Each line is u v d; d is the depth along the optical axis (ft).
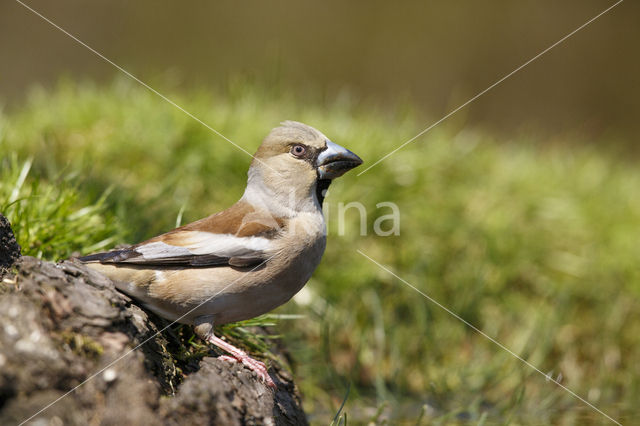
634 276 40.09
